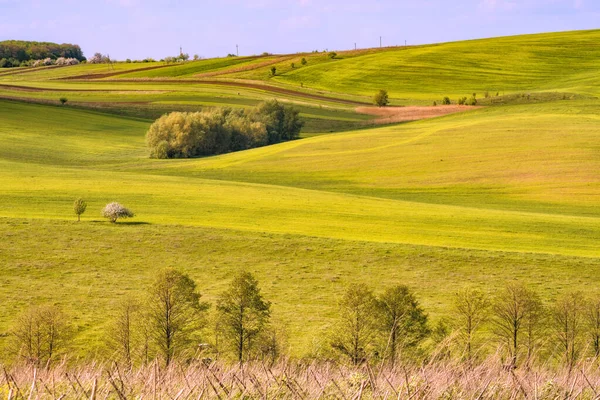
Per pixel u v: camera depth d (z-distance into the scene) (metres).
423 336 46.25
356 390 7.92
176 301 50.22
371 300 46.34
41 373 9.16
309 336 50.09
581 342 36.66
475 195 112.69
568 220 89.56
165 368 9.07
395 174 130.12
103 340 50.50
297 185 126.88
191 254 73.38
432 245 75.44
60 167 136.12
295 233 80.44
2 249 72.56
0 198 97.00
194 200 99.50
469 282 64.44
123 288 63.91
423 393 7.94
